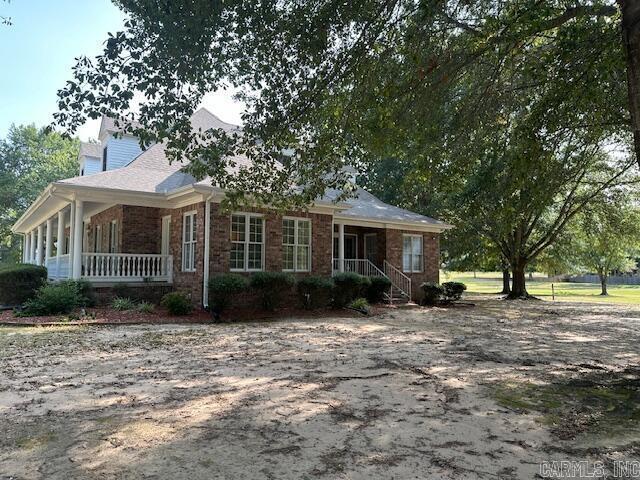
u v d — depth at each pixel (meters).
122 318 11.60
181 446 3.68
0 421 4.29
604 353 8.40
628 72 4.77
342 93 6.80
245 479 3.09
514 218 10.93
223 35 5.43
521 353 8.30
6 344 8.45
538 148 7.54
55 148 39.09
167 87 5.36
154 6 4.72
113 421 4.30
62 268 15.18
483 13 6.73
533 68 6.57
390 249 19.20
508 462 3.44
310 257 15.42
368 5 5.68
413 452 3.61
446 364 7.17
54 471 3.21
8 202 35.84
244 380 5.96
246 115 6.46
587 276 53.88
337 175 7.79
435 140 7.62
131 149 19.25
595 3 6.40
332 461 3.41
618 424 4.38
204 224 13.09
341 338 9.70
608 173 19.45
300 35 5.70
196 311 12.95
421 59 6.67
